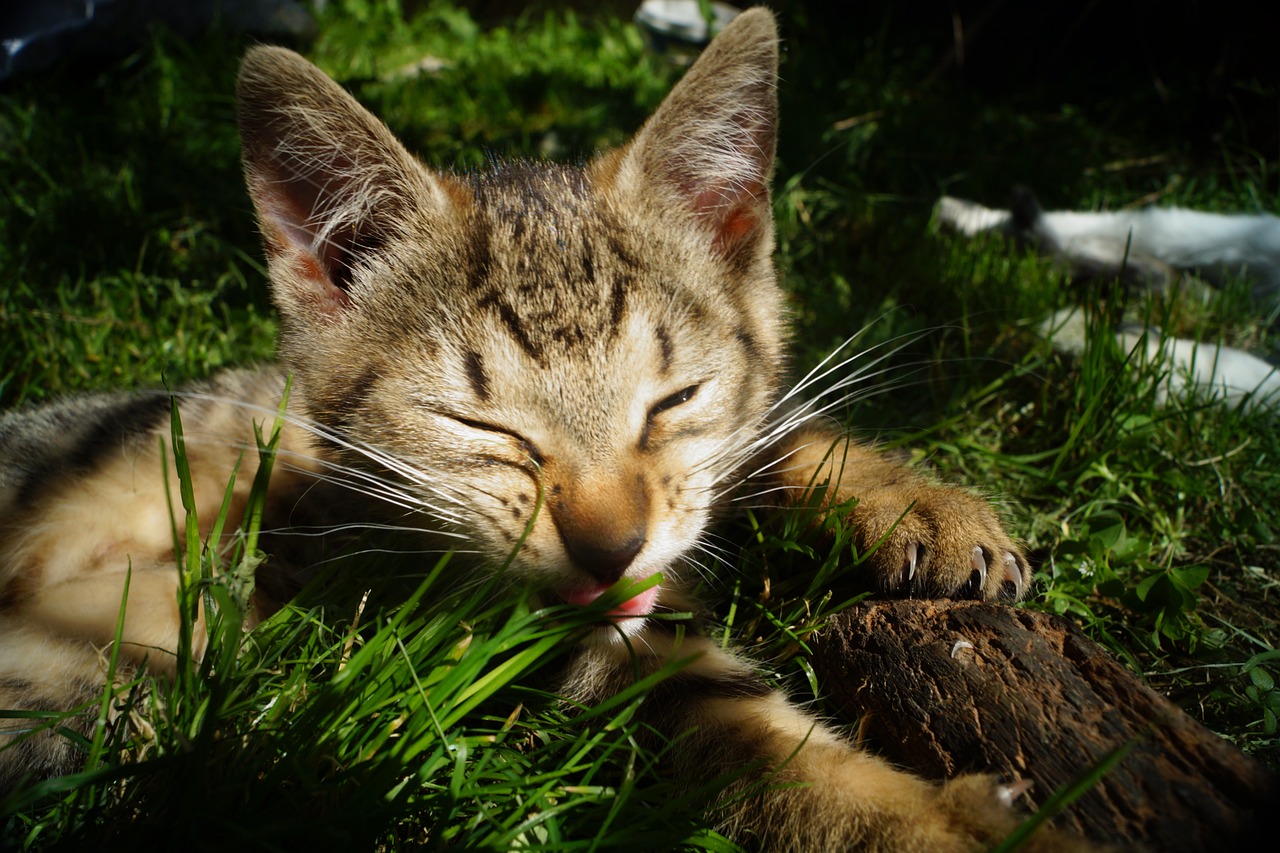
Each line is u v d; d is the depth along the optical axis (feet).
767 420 1.33
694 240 1.27
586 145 2.26
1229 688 1.21
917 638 1.15
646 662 1.20
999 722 1.09
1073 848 1.03
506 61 2.79
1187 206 1.98
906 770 1.12
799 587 1.26
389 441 1.22
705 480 1.23
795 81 2.54
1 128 2.05
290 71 1.21
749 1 3.12
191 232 1.78
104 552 1.28
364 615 1.24
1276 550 1.35
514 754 1.15
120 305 1.65
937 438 1.47
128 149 2.04
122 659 1.20
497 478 1.19
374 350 1.23
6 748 1.11
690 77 1.24
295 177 1.23
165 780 1.09
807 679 1.22
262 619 1.27
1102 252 1.75
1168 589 1.26
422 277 1.23
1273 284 1.69
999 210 1.97
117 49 2.46
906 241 1.84
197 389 1.38
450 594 1.24
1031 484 1.42
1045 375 1.53
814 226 1.97
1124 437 1.42
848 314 1.66
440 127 2.40
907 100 2.51
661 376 1.21
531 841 1.09
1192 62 2.49
